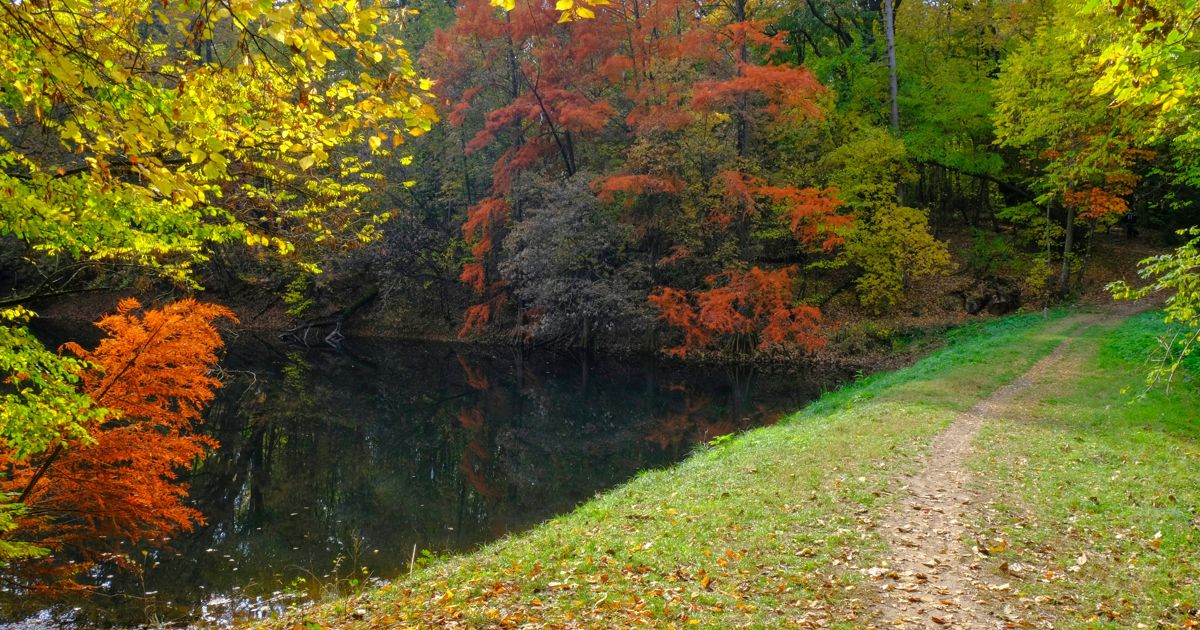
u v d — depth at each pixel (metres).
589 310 32.69
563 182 34.50
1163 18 5.60
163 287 26.17
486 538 12.52
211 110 4.85
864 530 8.16
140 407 10.94
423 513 14.30
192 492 15.77
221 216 7.31
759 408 23.41
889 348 29.67
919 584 6.68
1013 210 32.03
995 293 31.33
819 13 39.75
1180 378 15.73
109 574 10.92
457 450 20.16
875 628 5.75
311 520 13.88
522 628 5.81
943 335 29.33
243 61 4.49
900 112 35.25
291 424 22.88
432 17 45.44
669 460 17.48
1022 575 6.88
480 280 37.78
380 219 9.10
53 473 10.28
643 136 31.27
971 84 32.62
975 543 7.69
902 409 15.61
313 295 44.81
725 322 29.77
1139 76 6.11
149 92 4.77
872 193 32.78
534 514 13.87
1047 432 13.02
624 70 34.47
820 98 31.91
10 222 5.99
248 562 11.53
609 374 31.81
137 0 5.03
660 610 6.04
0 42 4.28
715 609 6.09
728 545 7.79
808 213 28.50
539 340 38.81
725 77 31.72
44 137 10.05
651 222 32.84
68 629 9.06
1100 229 30.66
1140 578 6.68
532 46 36.50
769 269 34.72
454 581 7.57
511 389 29.38
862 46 36.84
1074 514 8.57
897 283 31.25
